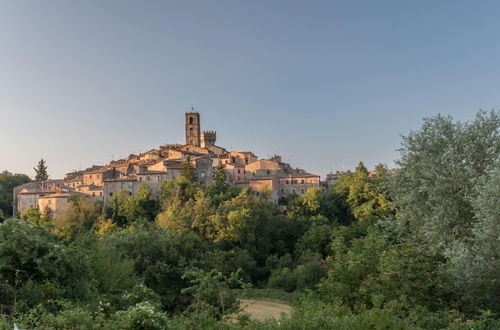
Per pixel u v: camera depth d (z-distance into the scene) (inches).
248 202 3142.2
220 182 4227.4
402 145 1046.4
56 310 664.4
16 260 714.8
